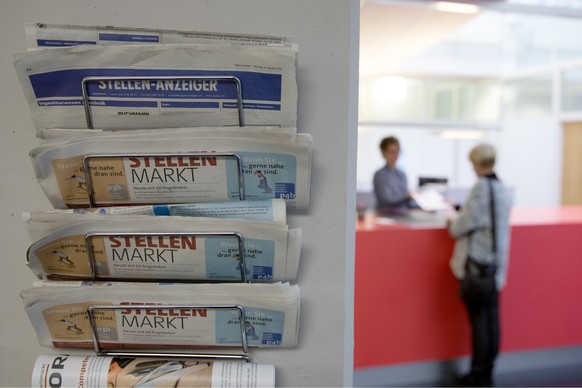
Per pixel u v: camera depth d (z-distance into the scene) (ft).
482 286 6.11
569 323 7.41
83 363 1.46
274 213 1.39
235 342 1.49
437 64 15.98
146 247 1.39
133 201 1.42
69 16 1.43
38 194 1.49
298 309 1.44
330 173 1.53
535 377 7.17
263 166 1.39
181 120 1.38
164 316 1.45
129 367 1.46
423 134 18.94
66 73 1.32
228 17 1.46
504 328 7.20
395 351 6.84
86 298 1.42
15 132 1.46
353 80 1.51
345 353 1.62
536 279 7.20
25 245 1.51
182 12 1.45
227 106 1.37
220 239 1.38
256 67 1.33
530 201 17.08
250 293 1.41
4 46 1.42
